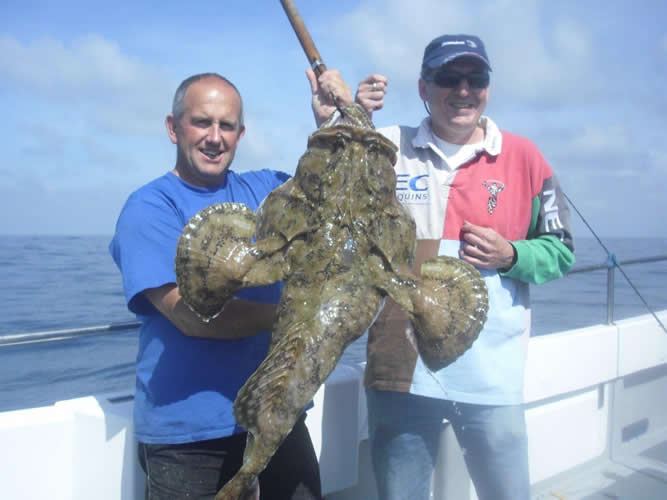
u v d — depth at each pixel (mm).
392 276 2105
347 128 2109
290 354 1881
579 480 4090
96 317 12148
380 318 2977
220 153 2547
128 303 2348
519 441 2910
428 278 2273
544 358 3902
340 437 3244
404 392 2893
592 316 13172
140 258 2334
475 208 2941
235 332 2311
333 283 1982
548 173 3008
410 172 3088
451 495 3625
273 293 2631
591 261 30766
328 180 2072
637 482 4035
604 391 4395
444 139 3074
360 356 8195
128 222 2408
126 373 7988
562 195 3051
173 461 2385
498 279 2934
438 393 2838
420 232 3012
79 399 2936
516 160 2990
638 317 4789
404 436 2936
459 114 2922
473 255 2842
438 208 2984
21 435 2623
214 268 2037
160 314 2469
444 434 3633
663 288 19094
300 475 2510
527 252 2838
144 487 2654
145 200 2451
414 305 2105
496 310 2898
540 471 3992
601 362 4262
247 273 2027
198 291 2066
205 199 2602
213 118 2479
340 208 2055
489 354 2867
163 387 2395
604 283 20062
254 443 1869
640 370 4574
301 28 2797
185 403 2377
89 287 17812
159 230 2398
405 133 3201
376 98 2939
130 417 2650
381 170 2131
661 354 4742
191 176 2627
